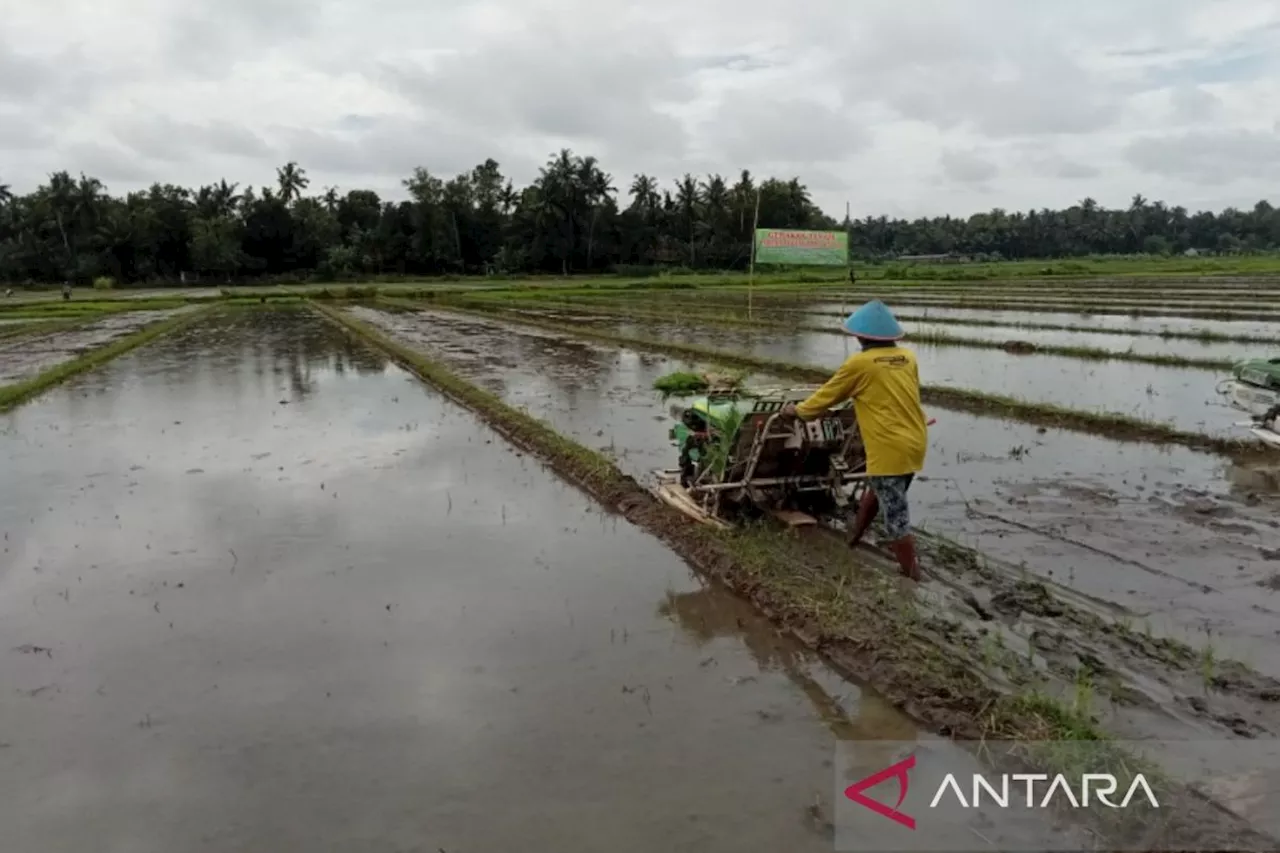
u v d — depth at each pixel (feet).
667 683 16.93
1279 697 15.39
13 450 38.88
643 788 13.56
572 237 303.07
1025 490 28.81
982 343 67.82
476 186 313.73
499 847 12.26
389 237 301.84
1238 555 22.56
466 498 30.14
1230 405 37.19
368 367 65.82
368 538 25.98
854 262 325.21
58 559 24.58
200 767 14.39
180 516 28.40
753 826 12.60
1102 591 20.38
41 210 270.87
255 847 12.40
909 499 27.91
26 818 13.17
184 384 58.13
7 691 17.08
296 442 39.37
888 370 21.13
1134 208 460.14
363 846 12.35
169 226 282.36
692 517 25.75
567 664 17.79
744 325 90.89
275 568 23.58
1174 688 15.87
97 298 192.13
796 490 26.27
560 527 26.91
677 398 45.34
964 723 14.82
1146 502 27.32
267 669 17.78
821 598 20.04
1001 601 19.63
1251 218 469.16
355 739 15.10
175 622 20.18
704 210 311.68
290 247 294.66
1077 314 94.68
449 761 14.38
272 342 87.04
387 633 19.39
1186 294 118.83
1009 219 407.85
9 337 99.35
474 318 116.06
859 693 16.46
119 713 16.16
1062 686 16.02
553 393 50.70
